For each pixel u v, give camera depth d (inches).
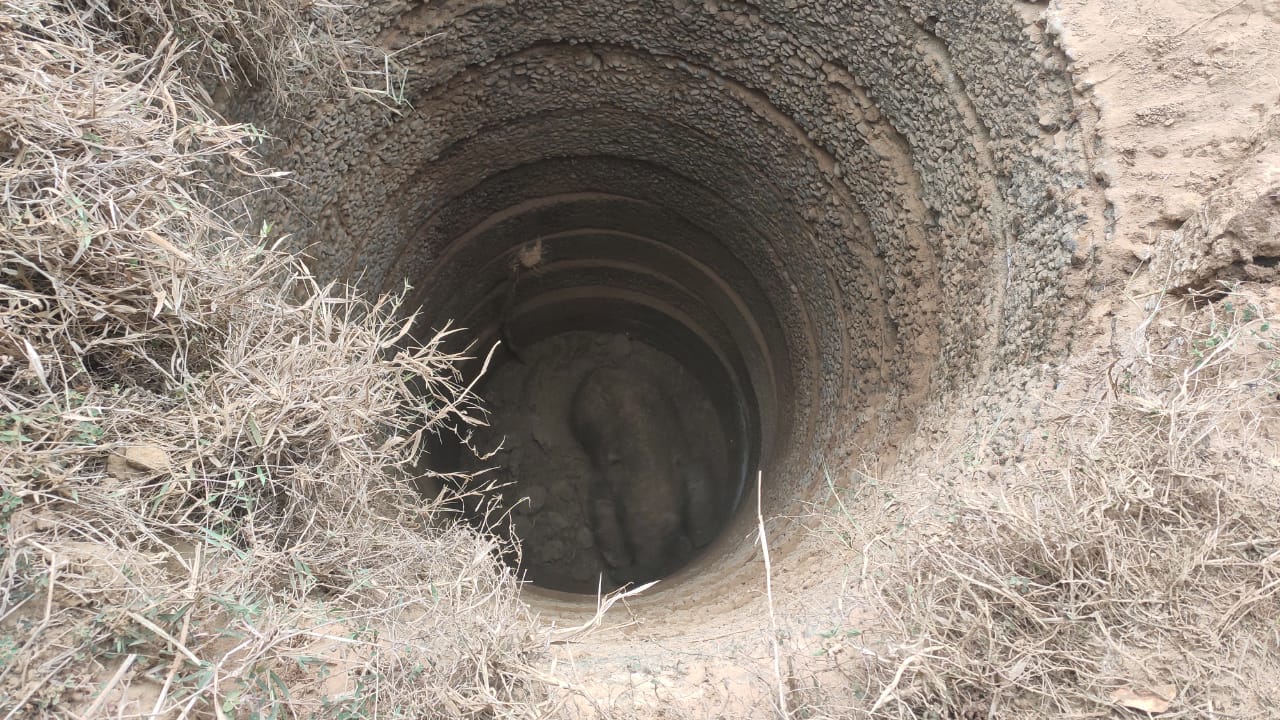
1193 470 59.1
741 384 184.2
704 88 128.0
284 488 63.2
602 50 126.3
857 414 115.0
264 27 82.7
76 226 55.2
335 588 62.3
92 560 51.3
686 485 201.3
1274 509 58.2
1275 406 63.6
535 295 189.5
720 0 114.4
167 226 64.8
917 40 99.8
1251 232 67.0
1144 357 68.3
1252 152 73.9
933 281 104.3
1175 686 53.0
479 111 129.6
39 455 52.2
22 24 60.6
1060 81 83.1
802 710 56.9
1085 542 57.1
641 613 93.6
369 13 103.3
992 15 89.5
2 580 48.5
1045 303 80.7
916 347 104.5
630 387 206.2
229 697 48.9
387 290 137.9
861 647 56.8
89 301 58.0
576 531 195.5
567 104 135.5
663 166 148.6
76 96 59.8
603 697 57.7
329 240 115.9
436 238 147.6
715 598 91.9
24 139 55.9
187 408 60.5
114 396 58.2
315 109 102.5
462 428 189.5
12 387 55.2
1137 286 74.2
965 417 85.0
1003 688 54.2
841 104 113.6
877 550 69.7
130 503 55.3
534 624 63.7
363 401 69.9
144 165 61.1
